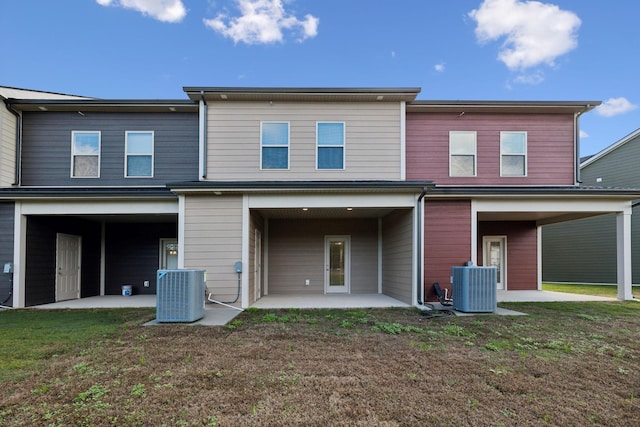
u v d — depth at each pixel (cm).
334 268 1091
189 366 386
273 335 528
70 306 831
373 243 1095
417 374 367
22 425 261
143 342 485
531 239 1179
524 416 281
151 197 803
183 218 786
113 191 804
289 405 296
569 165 994
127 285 1079
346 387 333
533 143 995
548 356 430
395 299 927
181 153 969
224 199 792
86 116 967
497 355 434
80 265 1004
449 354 436
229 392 320
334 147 912
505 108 974
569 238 1584
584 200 866
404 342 492
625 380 356
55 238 914
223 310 744
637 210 1434
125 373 363
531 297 973
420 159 980
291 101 913
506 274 1167
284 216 1029
